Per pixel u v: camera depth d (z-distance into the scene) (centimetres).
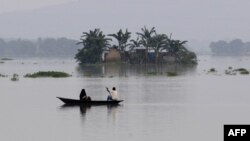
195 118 11050
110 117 11200
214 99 14650
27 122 10644
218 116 11331
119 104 13375
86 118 11081
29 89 18088
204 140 8938
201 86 19238
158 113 11775
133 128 9931
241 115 11431
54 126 10188
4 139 9056
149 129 9831
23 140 8988
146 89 17912
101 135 9312
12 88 18525
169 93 16425
